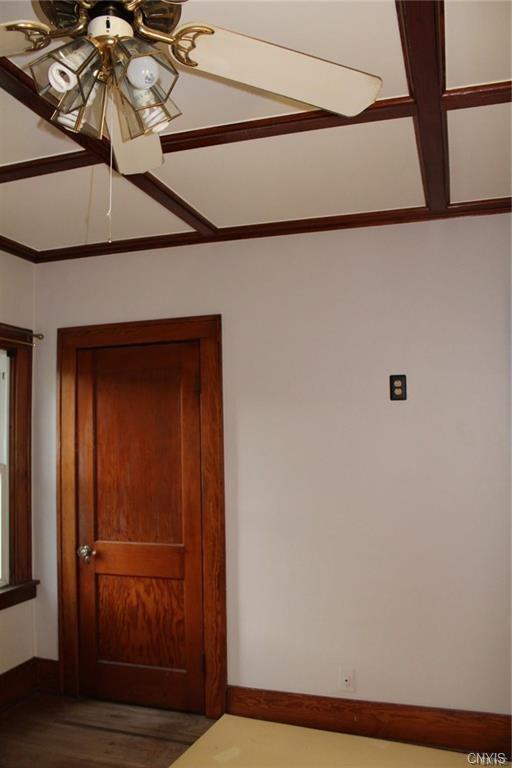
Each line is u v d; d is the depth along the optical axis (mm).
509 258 2961
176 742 3004
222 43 1311
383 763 2768
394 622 3031
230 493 3311
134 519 3500
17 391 3648
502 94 1902
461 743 2887
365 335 3146
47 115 1977
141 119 1412
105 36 1259
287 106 1996
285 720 3150
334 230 3209
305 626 3158
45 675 3619
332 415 3172
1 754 2910
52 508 3666
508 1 1486
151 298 3525
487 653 2898
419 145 2254
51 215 3012
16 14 1585
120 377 3574
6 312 3547
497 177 2623
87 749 2949
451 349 3018
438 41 1621
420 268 3080
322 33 1631
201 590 3342
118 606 3504
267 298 3314
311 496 3182
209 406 3367
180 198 2811
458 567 2957
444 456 2998
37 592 3670
